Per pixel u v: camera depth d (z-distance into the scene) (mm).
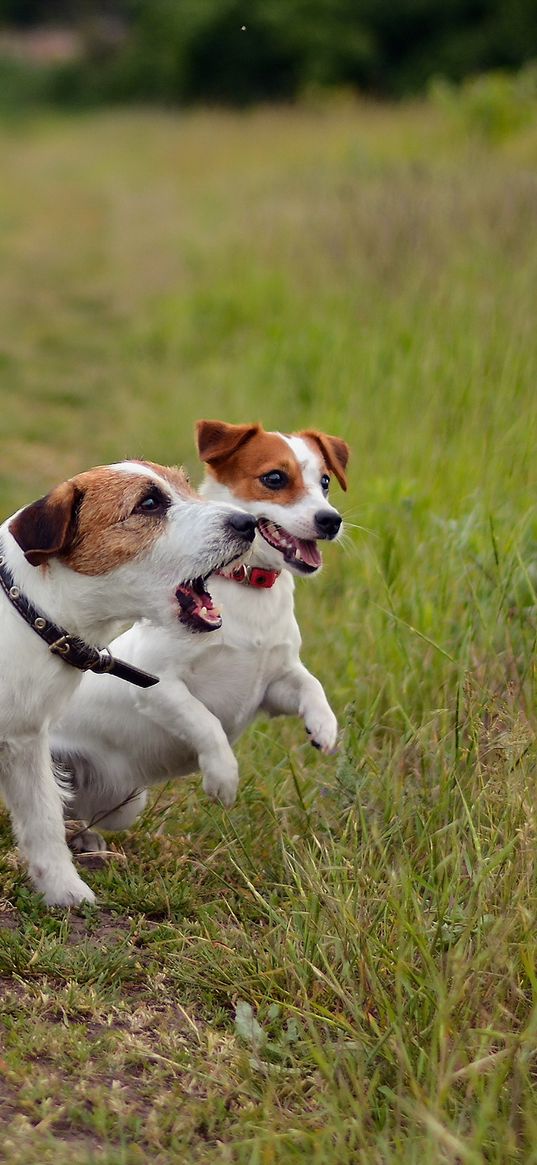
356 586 7137
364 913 4227
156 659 5016
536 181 12516
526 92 21172
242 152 28359
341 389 9961
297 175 20469
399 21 39781
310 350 11336
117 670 4602
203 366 13664
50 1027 3900
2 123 47375
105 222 24906
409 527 7125
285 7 42250
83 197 28266
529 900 4008
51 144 39094
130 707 5258
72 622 4430
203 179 25969
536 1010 3484
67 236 23672
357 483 8141
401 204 12898
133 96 50312
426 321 9891
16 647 4348
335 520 5246
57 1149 3295
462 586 6227
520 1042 3455
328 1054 3750
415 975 3920
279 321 13008
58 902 4680
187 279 17234
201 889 4855
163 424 11812
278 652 5242
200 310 15156
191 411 11734
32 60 58906
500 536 6457
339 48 39562
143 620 4582
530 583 5762
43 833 4676
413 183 14242
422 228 12070
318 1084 3666
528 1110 3328
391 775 5172
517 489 6965
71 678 4535
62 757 5387
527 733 4758
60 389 13594
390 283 11391
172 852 5129
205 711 5023
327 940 4199
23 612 4355
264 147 28062
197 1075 3715
